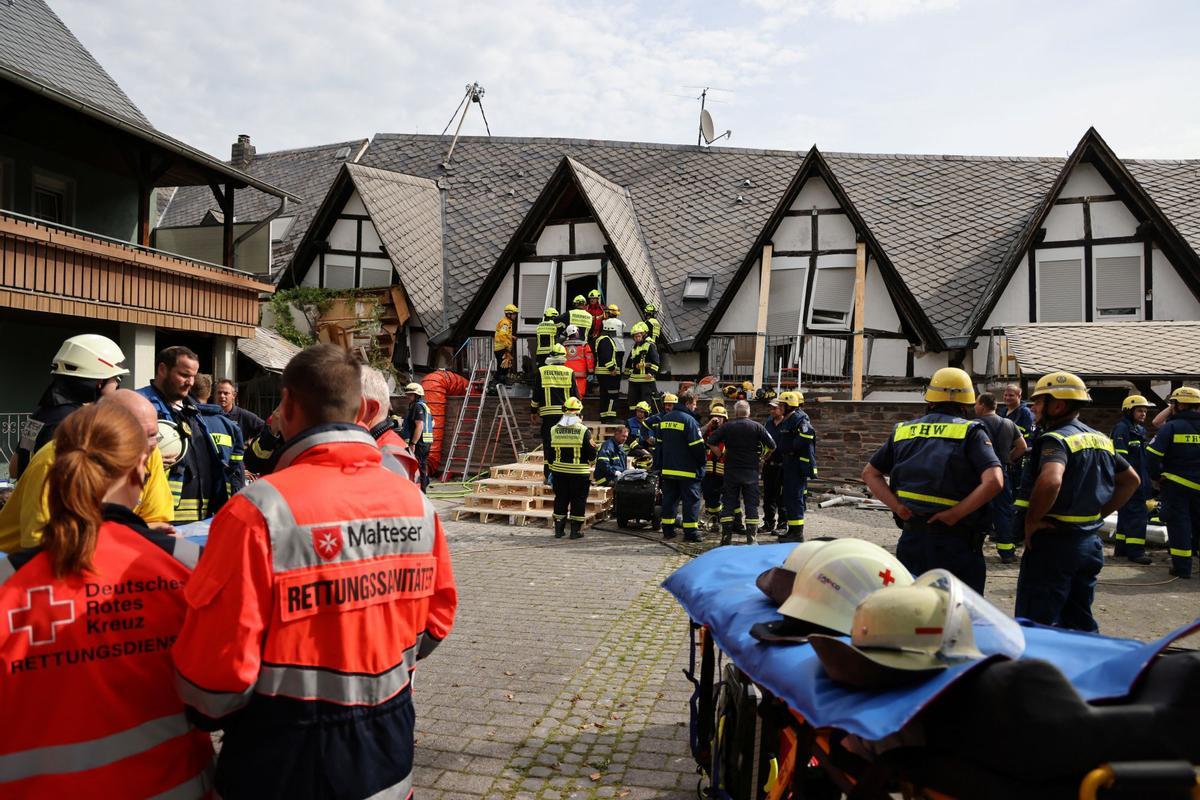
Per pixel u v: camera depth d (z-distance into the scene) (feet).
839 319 65.05
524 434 65.77
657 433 38.47
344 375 7.61
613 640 20.88
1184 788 5.70
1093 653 7.86
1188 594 27.48
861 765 7.68
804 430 35.81
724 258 72.18
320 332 74.54
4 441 46.91
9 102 42.14
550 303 71.87
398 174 82.74
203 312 51.85
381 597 7.17
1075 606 16.98
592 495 43.52
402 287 73.10
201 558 6.63
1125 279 59.62
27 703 6.35
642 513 40.32
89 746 6.49
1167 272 58.70
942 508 15.25
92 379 14.06
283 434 7.93
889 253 65.92
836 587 8.99
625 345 68.03
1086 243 60.39
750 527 35.27
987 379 58.54
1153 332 50.06
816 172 66.28
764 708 9.77
